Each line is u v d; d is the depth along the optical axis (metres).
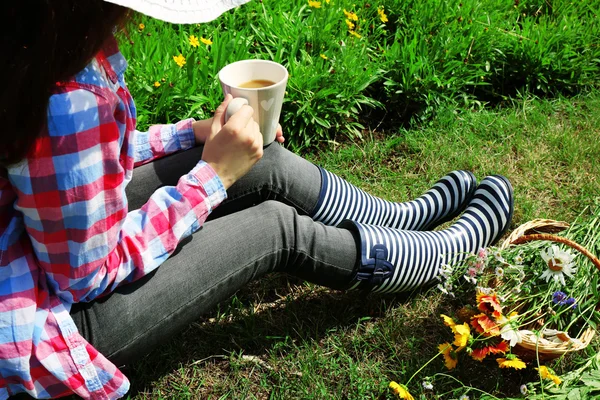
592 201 2.46
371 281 1.82
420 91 2.92
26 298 1.17
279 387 1.79
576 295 1.88
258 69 1.68
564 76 3.23
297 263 1.69
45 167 1.06
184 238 1.47
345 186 1.96
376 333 1.94
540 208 2.46
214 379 1.82
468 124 2.90
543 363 1.84
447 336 1.95
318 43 2.93
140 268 1.33
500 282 1.87
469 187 2.20
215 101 2.61
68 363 1.24
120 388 1.33
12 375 1.20
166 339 1.47
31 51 0.92
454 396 1.77
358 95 2.84
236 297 2.00
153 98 2.54
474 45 3.18
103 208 1.15
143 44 2.62
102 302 1.34
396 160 2.72
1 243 1.16
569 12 3.62
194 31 2.91
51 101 1.03
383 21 3.24
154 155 1.72
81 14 0.94
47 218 1.10
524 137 2.84
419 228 2.17
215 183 1.37
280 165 1.78
